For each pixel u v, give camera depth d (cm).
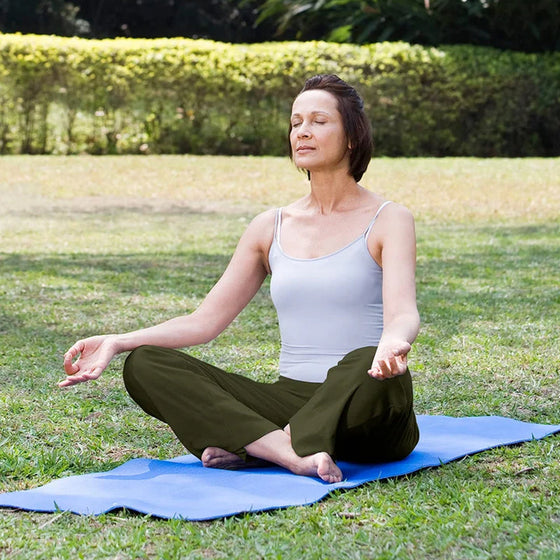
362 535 275
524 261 923
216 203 1420
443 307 699
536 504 300
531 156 1938
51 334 618
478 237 1100
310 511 295
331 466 324
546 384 488
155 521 290
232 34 2956
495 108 1905
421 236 1111
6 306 705
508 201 1388
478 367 524
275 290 360
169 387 342
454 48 1892
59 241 1078
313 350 354
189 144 1833
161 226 1212
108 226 1208
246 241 378
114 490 318
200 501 304
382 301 351
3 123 1784
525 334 603
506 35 2112
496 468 345
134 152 1827
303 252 359
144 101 1809
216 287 376
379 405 324
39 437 401
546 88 1909
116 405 455
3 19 2767
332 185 360
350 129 354
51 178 1559
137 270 875
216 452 339
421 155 1897
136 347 353
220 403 339
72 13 2855
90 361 347
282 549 265
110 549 268
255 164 1694
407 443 344
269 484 319
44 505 303
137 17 2981
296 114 359
